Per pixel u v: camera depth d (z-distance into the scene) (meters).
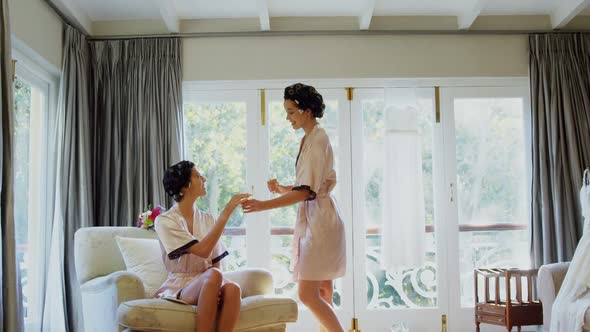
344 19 4.06
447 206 4.02
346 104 4.06
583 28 4.07
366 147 4.06
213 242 2.58
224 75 4.02
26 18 3.13
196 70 4.02
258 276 2.88
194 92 4.08
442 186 4.03
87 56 3.96
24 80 3.31
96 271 3.10
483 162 4.07
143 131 3.92
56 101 3.73
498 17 4.08
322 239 2.54
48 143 3.65
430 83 4.07
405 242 3.90
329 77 4.02
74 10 3.67
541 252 3.89
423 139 4.07
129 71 3.99
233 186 4.04
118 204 3.89
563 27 4.04
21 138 3.27
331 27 4.05
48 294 3.41
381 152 4.05
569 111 3.93
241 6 3.87
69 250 3.55
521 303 3.47
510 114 4.05
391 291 3.99
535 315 3.45
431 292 4.00
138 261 3.01
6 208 2.62
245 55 4.03
